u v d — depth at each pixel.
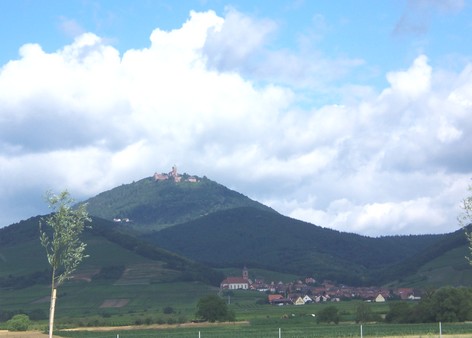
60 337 108.75
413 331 104.06
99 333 121.69
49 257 52.44
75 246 53.31
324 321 149.62
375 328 116.88
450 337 78.12
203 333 117.06
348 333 104.38
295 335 104.69
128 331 129.50
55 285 53.75
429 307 138.62
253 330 123.19
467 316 137.00
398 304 146.12
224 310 163.62
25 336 108.94
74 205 53.84
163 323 160.50
